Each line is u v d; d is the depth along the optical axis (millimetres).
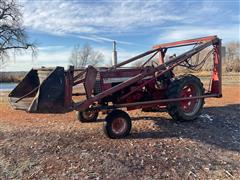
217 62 8297
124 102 7637
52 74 6348
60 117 9203
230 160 5895
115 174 5277
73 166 5562
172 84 7793
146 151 6113
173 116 7996
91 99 6785
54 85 6332
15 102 7055
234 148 6492
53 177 5242
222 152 6250
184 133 7262
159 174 5293
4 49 43594
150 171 5379
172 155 5973
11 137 7176
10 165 5754
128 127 6969
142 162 5664
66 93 6457
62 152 6148
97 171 5371
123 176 5219
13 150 6367
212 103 10758
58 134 7266
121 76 7359
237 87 15812
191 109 8125
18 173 5457
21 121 8789
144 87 7926
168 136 7027
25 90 7574
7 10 43562
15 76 57906
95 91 7234
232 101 11125
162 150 6184
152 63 8742
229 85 17156
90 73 6801
